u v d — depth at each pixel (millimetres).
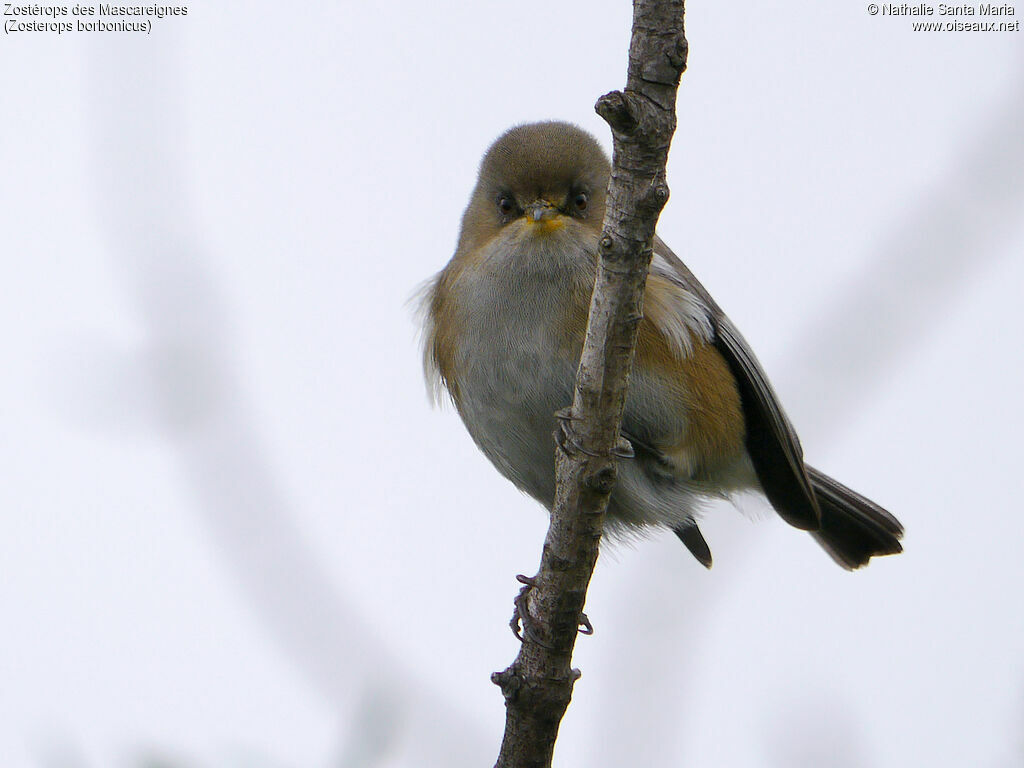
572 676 8852
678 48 6941
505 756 8969
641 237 7461
